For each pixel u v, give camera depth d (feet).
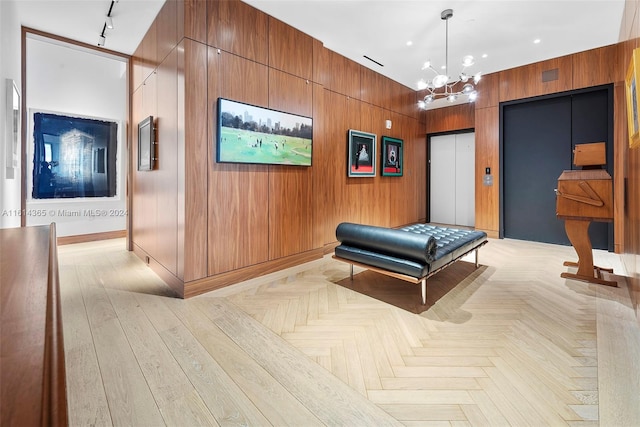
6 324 1.93
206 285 10.32
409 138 21.86
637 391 5.50
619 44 13.43
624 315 8.54
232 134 10.62
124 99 19.56
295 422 4.93
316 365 6.42
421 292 10.05
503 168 19.07
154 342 7.26
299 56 13.08
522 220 18.71
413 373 6.15
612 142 15.33
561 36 14.28
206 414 5.08
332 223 15.75
